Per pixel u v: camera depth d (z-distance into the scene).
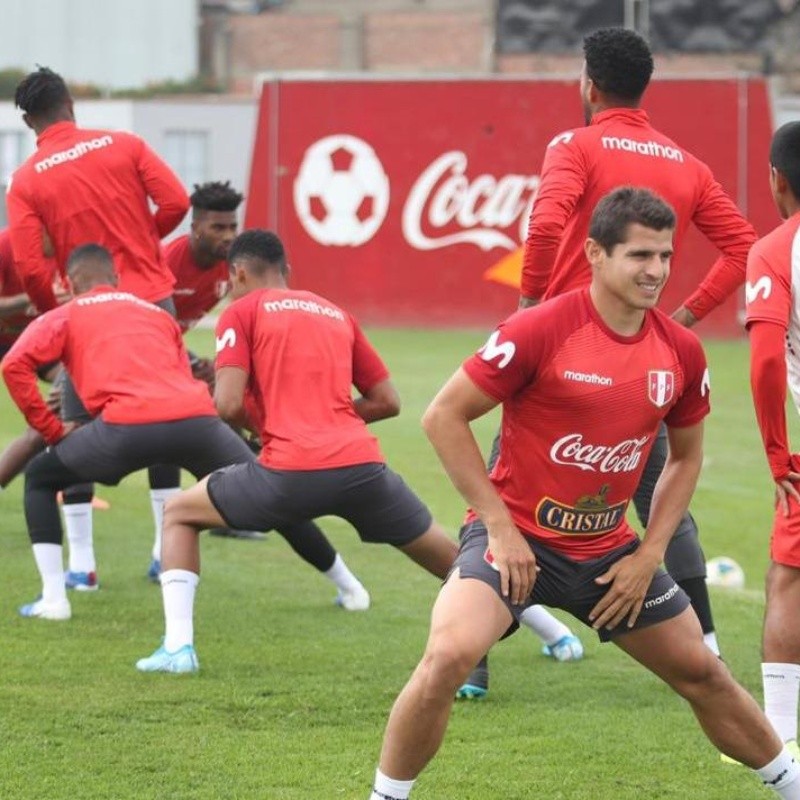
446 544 22.97
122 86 152.50
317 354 23.20
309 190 80.38
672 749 20.17
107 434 24.84
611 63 22.22
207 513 22.94
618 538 17.11
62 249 29.83
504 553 16.19
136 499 37.84
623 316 16.23
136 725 20.64
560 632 24.41
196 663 23.11
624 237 15.80
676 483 17.09
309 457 22.38
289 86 80.19
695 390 16.81
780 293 18.78
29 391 24.81
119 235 29.72
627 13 133.12
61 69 151.62
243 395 23.12
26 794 18.09
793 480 19.36
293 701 21.80
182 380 25.45
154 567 29.02
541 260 21.69
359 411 24.05
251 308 23.41
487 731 20.78
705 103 75.62
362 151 79.81
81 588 28.16
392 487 22.69
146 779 18.64
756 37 132.38
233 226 31.06
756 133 75.31
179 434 24.91
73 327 25.42
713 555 36.53
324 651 24.48
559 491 16.61
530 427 16.47
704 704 16.81
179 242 31.67
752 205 75.69
